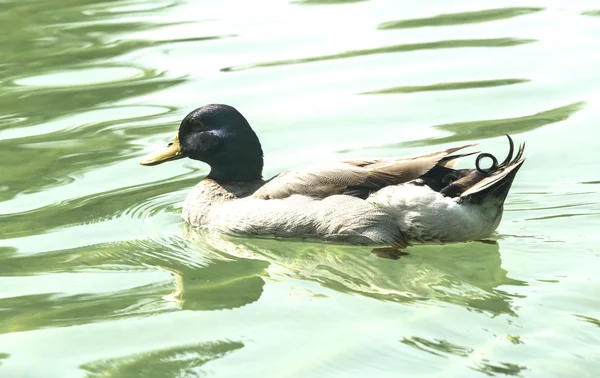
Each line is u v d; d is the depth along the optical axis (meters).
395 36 20.25
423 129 16.16
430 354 9.71
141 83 18.34
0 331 10.66
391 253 12.35
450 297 11.05
